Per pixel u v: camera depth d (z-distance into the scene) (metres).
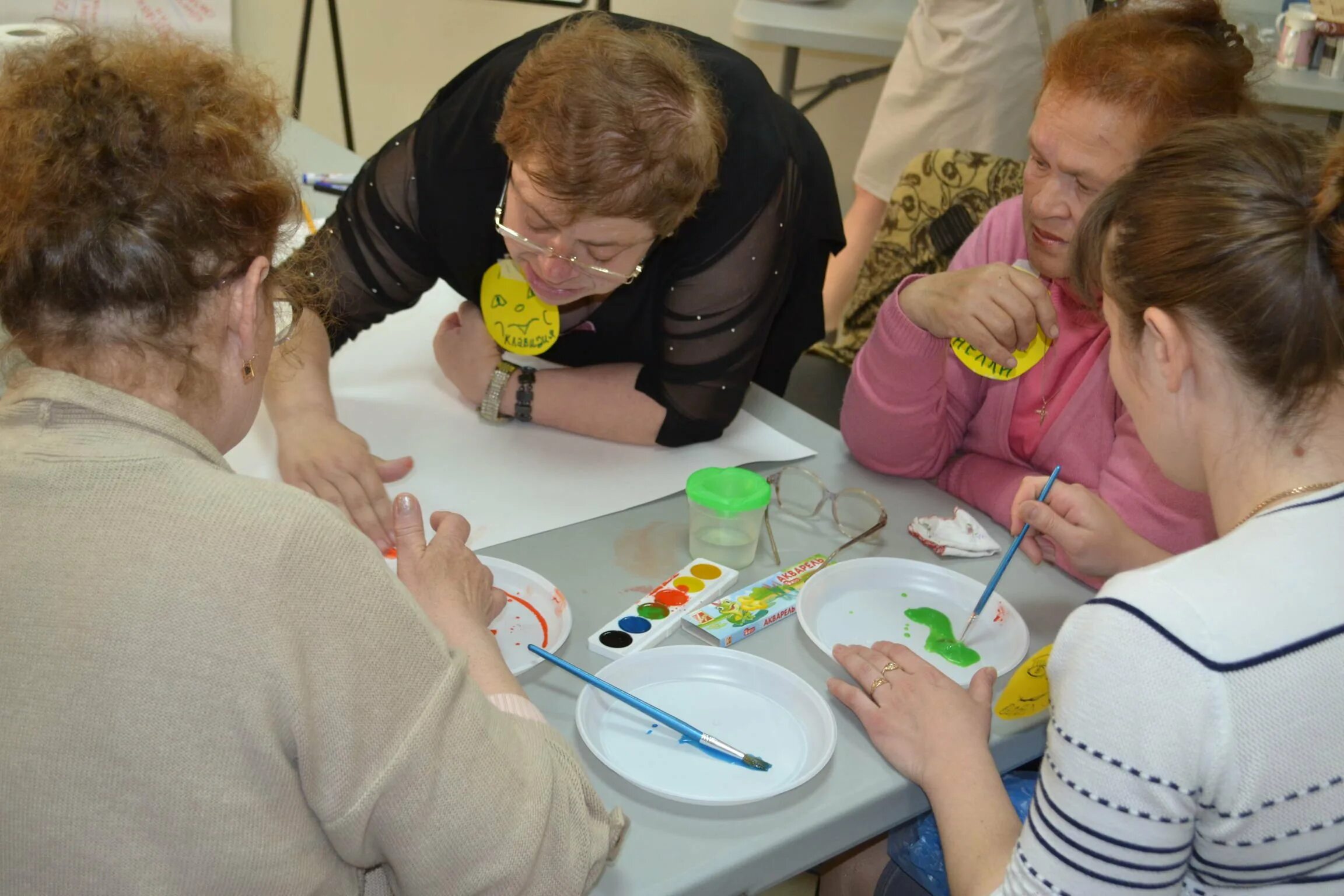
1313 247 0.73
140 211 0.63
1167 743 0.70
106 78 0.65
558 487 1.32
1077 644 0.74
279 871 0.65
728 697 1.00
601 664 1.03
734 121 1.37
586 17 1.49
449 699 0.69
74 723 0.61
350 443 1.29
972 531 1.27
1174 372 0.79
